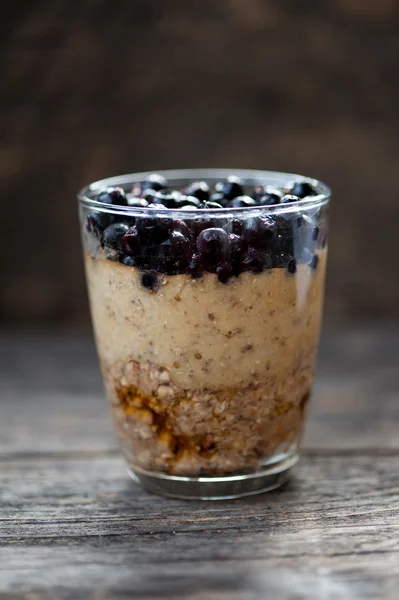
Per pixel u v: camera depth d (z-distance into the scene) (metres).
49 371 0.55
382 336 0.59
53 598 0.37
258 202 0.43
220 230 0.39
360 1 0.59
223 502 0.43
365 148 0.61
